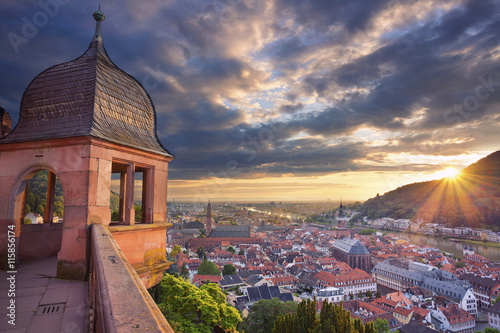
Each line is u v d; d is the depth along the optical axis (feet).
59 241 45.14
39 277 30.22
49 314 19.84
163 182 43.21
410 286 506.48
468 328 344.69
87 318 19.21
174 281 90.27
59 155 32.09
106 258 15.65
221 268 513.04
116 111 38.11
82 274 29.09
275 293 370.12
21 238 39.96
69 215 30.71
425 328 277.03
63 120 34.53
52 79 38.01
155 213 41.34
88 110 34.37
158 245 41.09
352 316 305.12
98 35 42.19
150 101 46.14
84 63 38.47
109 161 33.37
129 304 8.82
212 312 86.84
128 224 36.45
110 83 38.93
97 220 31.17
